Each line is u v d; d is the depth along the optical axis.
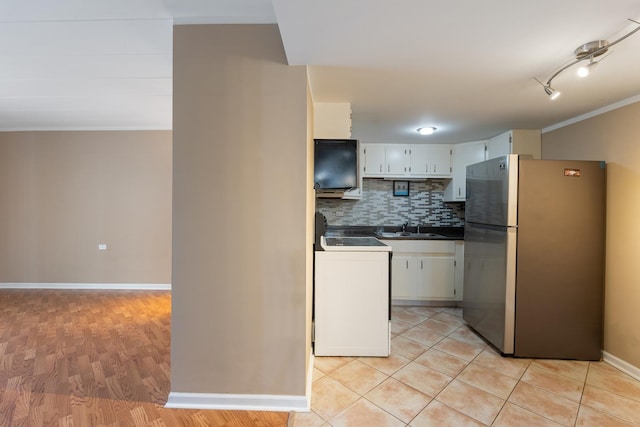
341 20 1.35
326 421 1.66
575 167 2.32
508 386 1.99
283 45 1.63
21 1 1.51
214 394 1.76
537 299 2.34
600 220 2.32
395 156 3.95
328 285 2.37
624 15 1.30
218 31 1.72
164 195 4.21
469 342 2.65
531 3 1.22
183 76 1.71
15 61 2.20
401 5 1.25
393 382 2.03
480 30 1.43
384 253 2.37
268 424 1.64
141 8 1.60
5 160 4.20
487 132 3.37
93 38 1.90
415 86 2.11
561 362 2.31
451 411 1.74
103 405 1.77
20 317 3.16
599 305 2.32
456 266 3.62
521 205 2.32
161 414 1.70
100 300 3.72
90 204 4.20
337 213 4.25
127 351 2.43
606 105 2.42
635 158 2.21
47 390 1.91
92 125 4.04
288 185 1.73
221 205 1.73
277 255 1.74
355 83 2.06
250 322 1.75
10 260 4.22
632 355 2.16
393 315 3.33
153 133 4.19
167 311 3.34
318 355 2.38
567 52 1.64
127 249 4.21
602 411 1.75
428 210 4.25
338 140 2.24
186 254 1.74
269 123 1.72
